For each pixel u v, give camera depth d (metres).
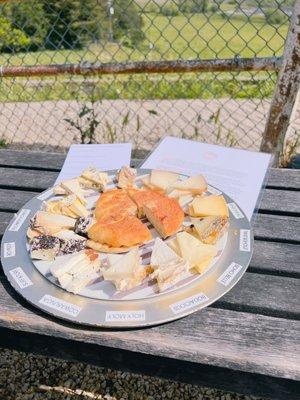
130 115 3.64
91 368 1.71
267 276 0.90
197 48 5.28
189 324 0.79
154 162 1.28
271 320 0.80
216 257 0.88
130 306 0.78
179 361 0.76
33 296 0.82
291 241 1.01
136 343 0.76
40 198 1.11
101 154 1.35
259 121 3.38
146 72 2.02
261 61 1.82
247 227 0.97
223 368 0.75
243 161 1.26
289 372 0.72
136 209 0.99
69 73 2.09
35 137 3.40
